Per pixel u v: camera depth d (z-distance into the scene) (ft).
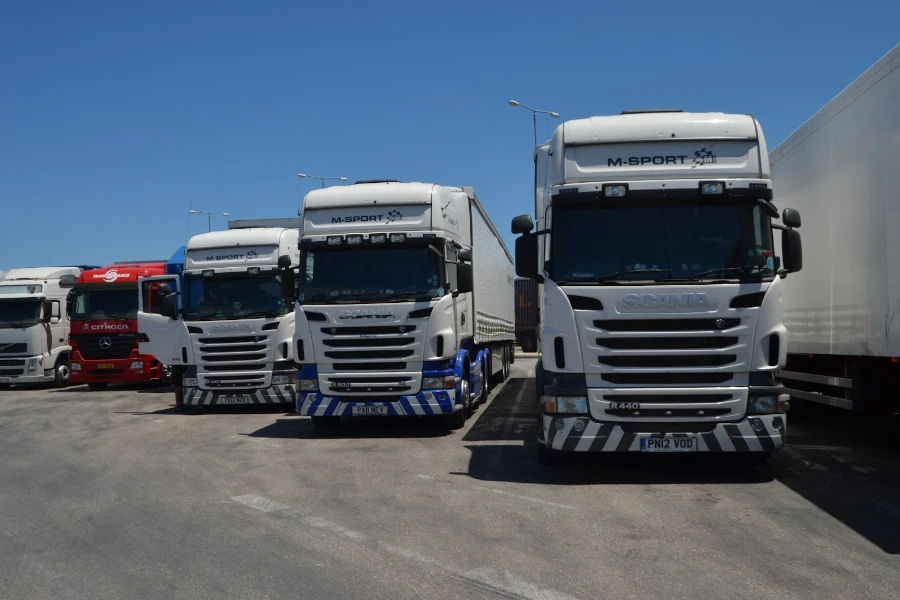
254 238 53.62
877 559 18.66
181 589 17.42
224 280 53.57
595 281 28.09
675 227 28.37
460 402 41.11
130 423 49.26
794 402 41.81
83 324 76.48
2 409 61.11
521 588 17.03
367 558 19.36
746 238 28.17
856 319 30.48
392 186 41.06
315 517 23.57
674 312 27.45
